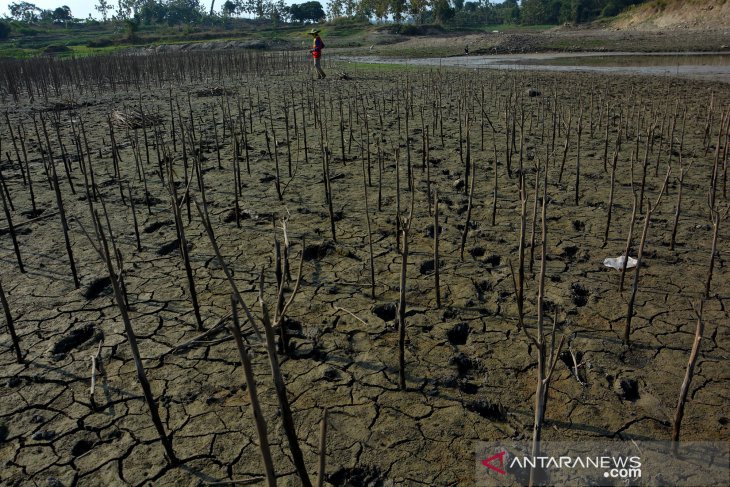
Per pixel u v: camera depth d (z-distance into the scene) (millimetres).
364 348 3627
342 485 2621
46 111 13398
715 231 3861
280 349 3596
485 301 4168
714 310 3891
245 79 20906
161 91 17516
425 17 91000
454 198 6348
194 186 7023
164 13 102688
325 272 4676
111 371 3414
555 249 4977
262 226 5684
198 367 3445
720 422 2893
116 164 6988
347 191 6695
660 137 8562
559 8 96750
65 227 4211
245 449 2807
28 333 3816
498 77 18594
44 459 2770
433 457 2748
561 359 3463
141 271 4707
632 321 3814
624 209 5844
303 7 93438
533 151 8258
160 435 2662
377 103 12961
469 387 3244
